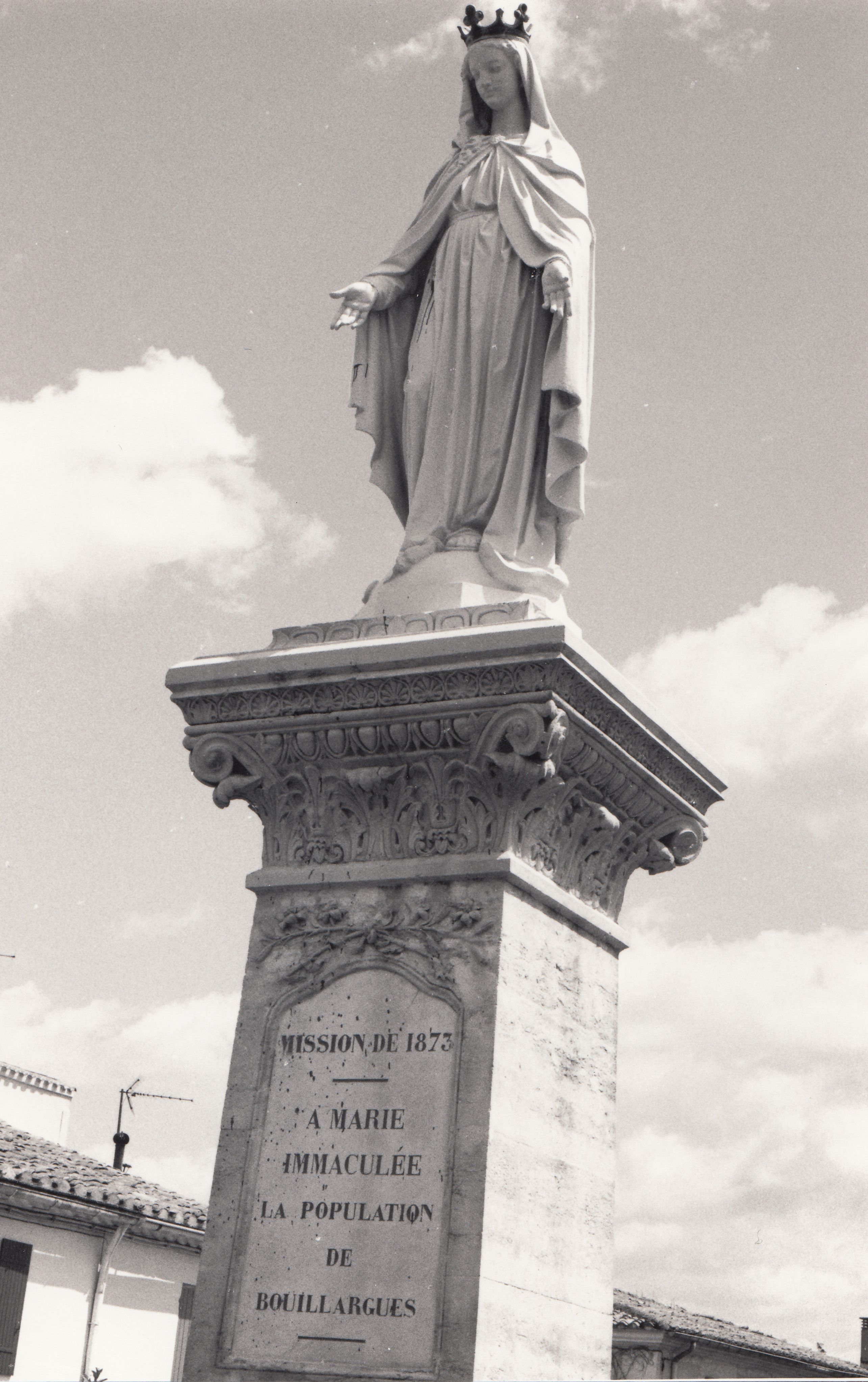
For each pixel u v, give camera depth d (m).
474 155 8.59
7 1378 21.33
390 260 8.55
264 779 7.65
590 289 8.36
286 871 7.55
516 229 8.23
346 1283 6.85
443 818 7.35
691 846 8.18
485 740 7.16
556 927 7.50
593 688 7.20
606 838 7.76
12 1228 21.72
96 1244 22.84
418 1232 6.80
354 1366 6.71
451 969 7.14
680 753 7.87
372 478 8.46
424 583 7.89
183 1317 24.06
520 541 7.98
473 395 8.14
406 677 7.23
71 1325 22.34
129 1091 27.83
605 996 7.80
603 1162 7.52
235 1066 7.37
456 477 8.10
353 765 7.49
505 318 8.16
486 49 8.65
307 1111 7.17
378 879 7.35
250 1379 6.85
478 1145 6.82
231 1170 7.20
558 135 8.66
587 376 8.17
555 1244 7.09
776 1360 29.23
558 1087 7.30
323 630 7.69
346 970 7.32
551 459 7.99
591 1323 7.22
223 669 7.60
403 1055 7.09
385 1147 6.98
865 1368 30.69
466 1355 6.55
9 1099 29.45
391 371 8.58
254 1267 7.02
